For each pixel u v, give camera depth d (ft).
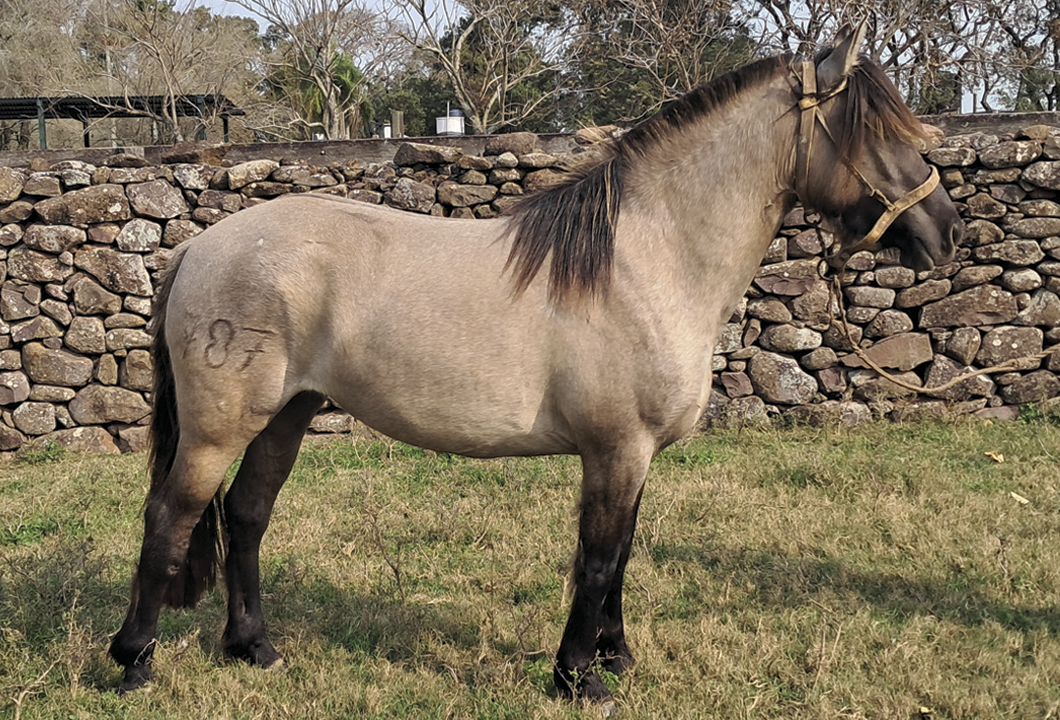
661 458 18.92
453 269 9.03
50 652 10.16
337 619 11.73
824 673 9.79
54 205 20.83
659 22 43.68
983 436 19.30
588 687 9.45
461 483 17.85
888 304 20.99
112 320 21.07
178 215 21.35
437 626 11.39
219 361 9.14
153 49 60.75
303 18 59.11
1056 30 46.01
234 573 10.46
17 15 76.95
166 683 9.89
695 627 11.12
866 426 20.57
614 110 63.31
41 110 54.19
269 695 9.72
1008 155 20.47
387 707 9.49
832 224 9.39
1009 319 20.85
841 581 12.40
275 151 22.66
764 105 8.96
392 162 22.04
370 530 14.71
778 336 21.16
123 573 13.06
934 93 44.83
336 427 21.84
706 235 8.91
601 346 8.69
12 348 21.07
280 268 9.12
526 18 60.64
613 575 9.39
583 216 8.91
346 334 9.09
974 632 10.77
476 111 59.47
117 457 20.52
